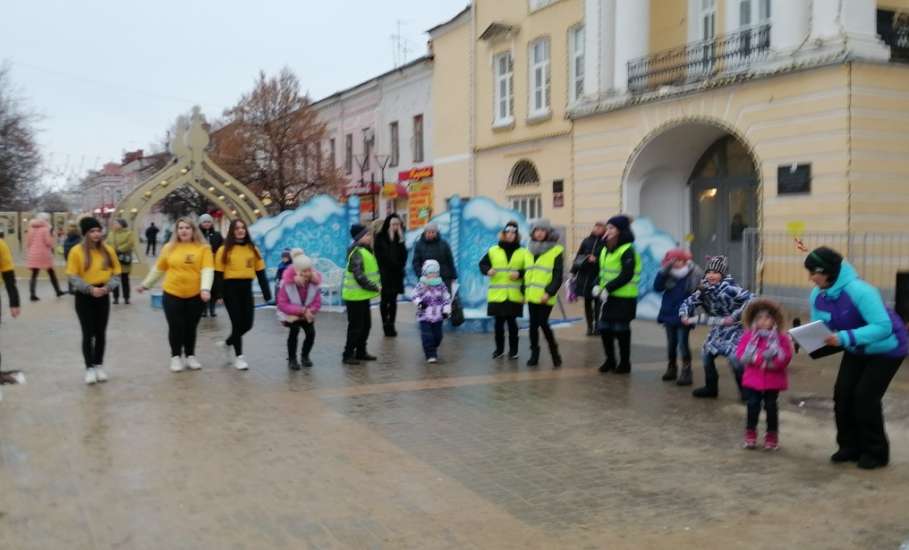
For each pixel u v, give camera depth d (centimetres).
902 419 752
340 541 468
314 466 608
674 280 928
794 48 1531
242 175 3422
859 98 1435
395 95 3381
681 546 461
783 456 638
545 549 457
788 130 1541
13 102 3847
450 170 2875
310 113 3525
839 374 625
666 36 1966
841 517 505
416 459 628
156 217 6141
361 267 1040
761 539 470
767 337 647
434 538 473
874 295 584
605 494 550
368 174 3656
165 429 709
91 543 463
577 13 2216
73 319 1517
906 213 1489
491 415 771
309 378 948
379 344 1234
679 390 890
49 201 5225
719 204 1956
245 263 993
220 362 1052
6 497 537
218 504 527
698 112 1738
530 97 2431
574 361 1081
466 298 1577
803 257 1486
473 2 2675
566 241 2066
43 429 705
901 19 1531
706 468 607
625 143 1942
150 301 1861
